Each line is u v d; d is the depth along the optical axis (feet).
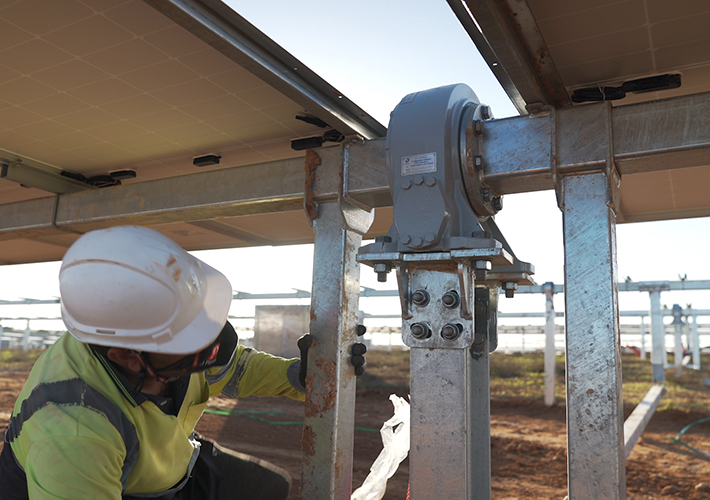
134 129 9.43
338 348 7.55
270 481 6.79
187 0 5.60
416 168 6.29
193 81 7.72
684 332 62.85
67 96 8.23
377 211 14.52
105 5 6.04
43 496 3.70
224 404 34.37
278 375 7.27
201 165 10.92
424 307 6.34
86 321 4.44
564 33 6.31
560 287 36.27
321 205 8.29
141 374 4.61
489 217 7.18
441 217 6.13
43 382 4.39
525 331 58.29
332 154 8.21
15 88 7.97
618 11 5.89
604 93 7.30
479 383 7.52
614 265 6.26
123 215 10.80
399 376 51.65
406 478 17.33
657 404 32.12
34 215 12.05
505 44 5.72
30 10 6.16
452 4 5.74
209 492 5.96
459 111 6.50
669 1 5.69
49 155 10.70
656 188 11.59
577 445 5.90
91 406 4.24
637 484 17.54
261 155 10.68
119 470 4.22
